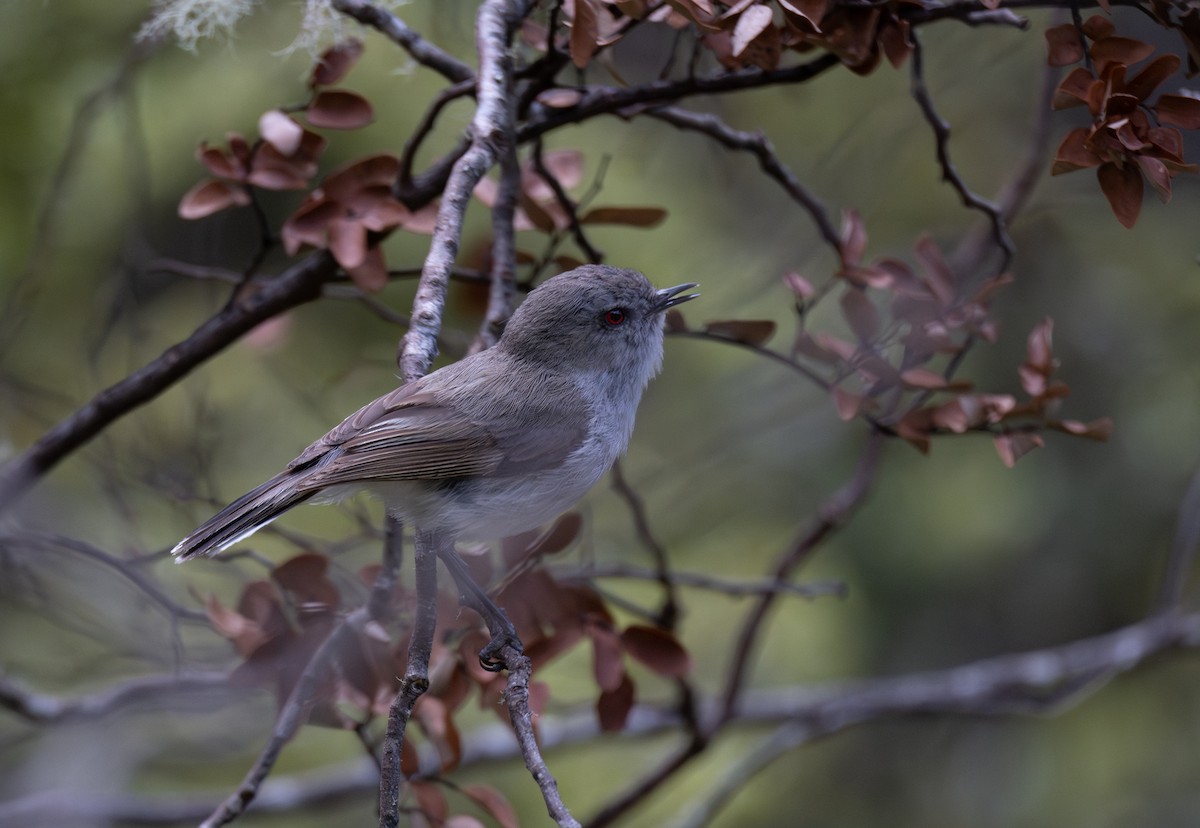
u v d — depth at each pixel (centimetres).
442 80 1212
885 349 767
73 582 1006
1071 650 1212
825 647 1345
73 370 1218
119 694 855
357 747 1246
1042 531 1431
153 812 1008
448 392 704
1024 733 1489
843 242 803
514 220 793
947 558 1421
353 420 699
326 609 707
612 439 743
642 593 1341
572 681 1145
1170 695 1472
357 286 803
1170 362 1369
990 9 659
